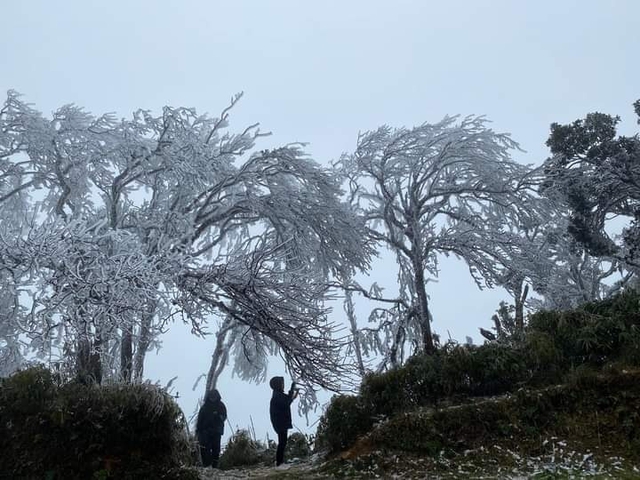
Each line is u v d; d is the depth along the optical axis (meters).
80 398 9.24
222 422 12.59
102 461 8.86
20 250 12.17
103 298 11.81
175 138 18.25
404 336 20.56
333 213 18.69
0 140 17.77
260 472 10.70
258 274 13.52
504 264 19.34
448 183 20.69
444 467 9.16
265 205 18.66
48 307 11.39
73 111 18.36
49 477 8.70
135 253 12.64
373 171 20.62
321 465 9.95
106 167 18.98
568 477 8.38
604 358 10.62
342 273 19.14
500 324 12.59
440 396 10.60
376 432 9.90
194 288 13.31
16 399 9.19
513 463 9.05
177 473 9.00
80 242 12.36
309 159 19.09
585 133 18.91
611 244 19.00
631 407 9.38
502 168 20.03
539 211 20.33
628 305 11.27
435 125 20.73
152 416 9.14
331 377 13.37
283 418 11.66
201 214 18.78
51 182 18.75
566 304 19.44
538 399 9.77
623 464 8.65
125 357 15.01
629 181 17.61
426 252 19.86
